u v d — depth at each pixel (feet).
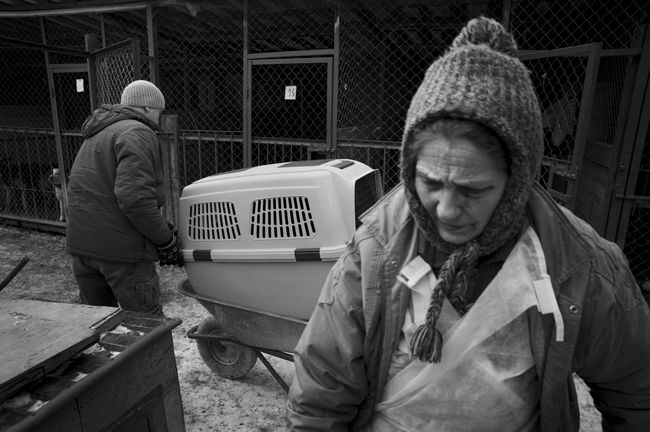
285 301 7.25
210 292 7.98
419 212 2.60
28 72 26.20
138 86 9.35
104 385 4.56
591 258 2.62
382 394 3.08
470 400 2.73
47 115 26.43
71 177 8.95
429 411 2.85
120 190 8.20
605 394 3.03
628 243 13.10
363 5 15.52
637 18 11.82
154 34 17.31
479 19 2.56
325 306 3.11
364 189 7.38
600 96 14.40
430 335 2.60
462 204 2.32
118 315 5.65
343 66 15.42
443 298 2.59
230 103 24.38
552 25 14.98
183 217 7.93
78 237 8.83
